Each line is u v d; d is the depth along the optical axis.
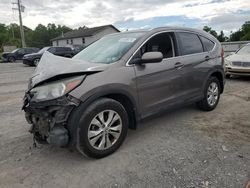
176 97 4.42
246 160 3.30
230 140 3.91
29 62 18.67
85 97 3.13
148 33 4.14
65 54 19.16
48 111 3.15
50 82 3.25
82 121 3.14
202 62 4.95
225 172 3.04
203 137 4.05
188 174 3.03
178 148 3.70
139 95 3.77
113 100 3.44
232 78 9.80
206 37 5.34
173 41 4.49
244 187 2.74
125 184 2.88
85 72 3.25
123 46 3.95
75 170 3.20
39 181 2.99
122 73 3.54
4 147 3.88
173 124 4.67
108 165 3.29
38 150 3.76
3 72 14.62
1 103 6.62
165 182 2.89
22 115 5.48
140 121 3.89
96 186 2.87
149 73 3.88
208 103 5.29
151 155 3.51
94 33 51.41
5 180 3.02
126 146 3.80
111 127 3.48
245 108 5.59
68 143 3.17
